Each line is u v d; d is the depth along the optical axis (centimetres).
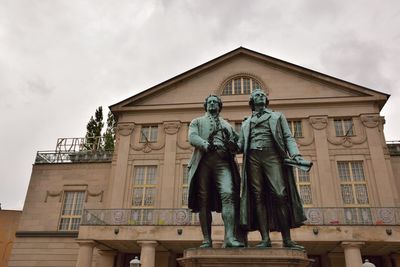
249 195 529
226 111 2867
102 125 4594
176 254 2455
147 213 2219
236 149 540
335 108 2803
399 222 2003
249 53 3062
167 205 2633
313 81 2927
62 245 2734
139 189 2759
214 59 3062
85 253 2022
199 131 557
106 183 2919
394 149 2817
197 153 545
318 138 2708
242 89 2988
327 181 2566
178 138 2866
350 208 2067
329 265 2300
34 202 2912
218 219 1939
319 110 2806
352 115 2764
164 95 3042
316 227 1903
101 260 2416
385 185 2517
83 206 2870
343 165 2645
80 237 2052
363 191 2547
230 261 444
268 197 530
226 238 495
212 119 566
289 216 514
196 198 543
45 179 2988
